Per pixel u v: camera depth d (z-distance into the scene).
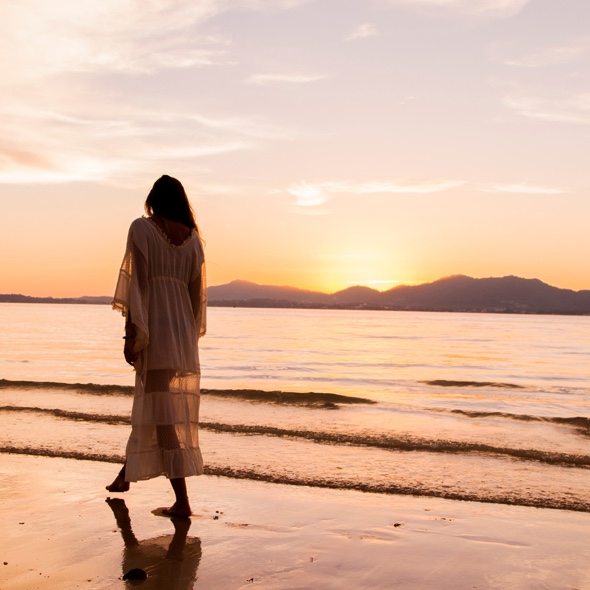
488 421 8.29
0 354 24.28
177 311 4.00
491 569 3.11
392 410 9.07
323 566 3.12
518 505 4.35
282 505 4.21
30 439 6.21
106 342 33.69
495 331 69.69
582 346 39.25
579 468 5.51
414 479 5.00
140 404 3.85
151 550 3.31
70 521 3.79
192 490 4.57
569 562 3.23
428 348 34.66
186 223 4.16
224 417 8.05
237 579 2.93
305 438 6.61
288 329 63.34
